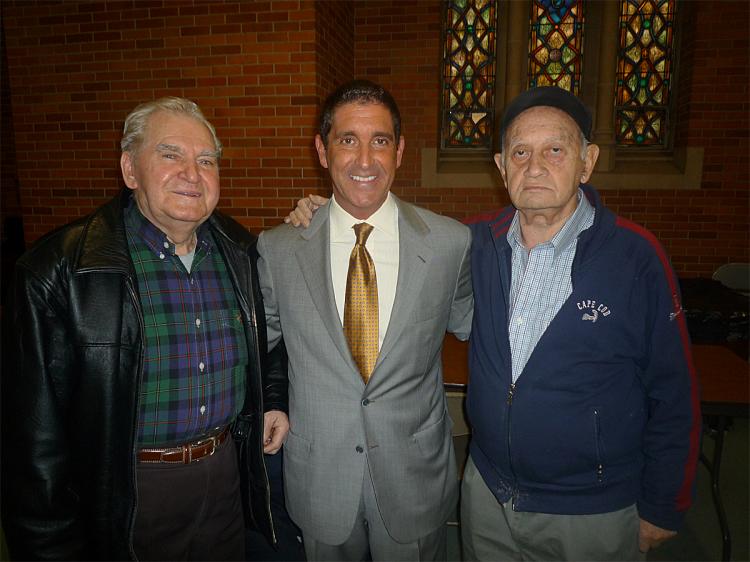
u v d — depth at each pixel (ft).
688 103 13.51
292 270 4.42
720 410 5.87
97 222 3.82
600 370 3.91
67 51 11.35
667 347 3.85
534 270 4.15
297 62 10.61
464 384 6.64
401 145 4.64
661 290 3.83
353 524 4.25
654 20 13.91
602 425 3.92
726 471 8.95
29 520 3.57
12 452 3.55
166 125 3.76
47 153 11.93
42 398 3.54
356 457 4.21
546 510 4.13
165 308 3.95
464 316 5.10
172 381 3.95
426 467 4.37
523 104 4.03
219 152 4.09
